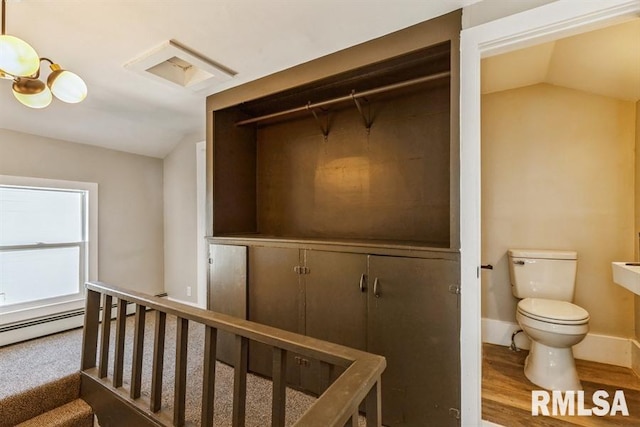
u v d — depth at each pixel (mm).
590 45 1852
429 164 2123
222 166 2635
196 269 3607
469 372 1500
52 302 2979
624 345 2254
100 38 1738
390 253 1710
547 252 2396
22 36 1701
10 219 2775
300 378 2027
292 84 2115
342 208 2471
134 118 3094
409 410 1638
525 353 2500
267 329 1163
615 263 1967
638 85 2045
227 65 2078
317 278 1974
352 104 2420
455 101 1554
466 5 1511
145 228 3730
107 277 3371
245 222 2822
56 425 1824
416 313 1629
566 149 2436
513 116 2604
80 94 1457
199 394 2025
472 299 1498
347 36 1766
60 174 3025
